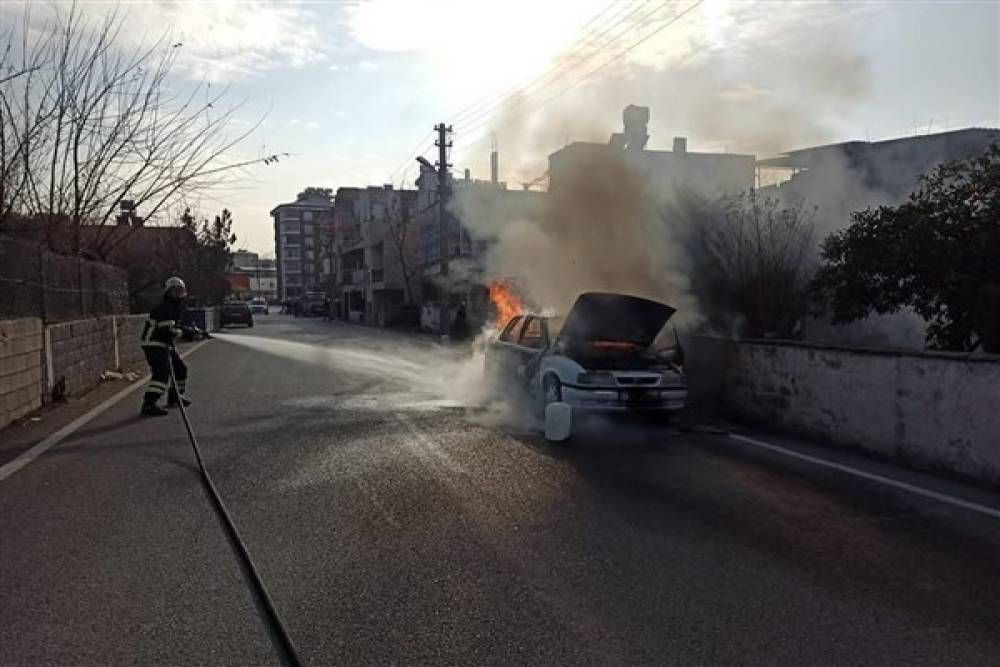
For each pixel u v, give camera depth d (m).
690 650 3.46
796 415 8.66
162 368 9.98
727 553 4.72
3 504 5.71
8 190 13.90
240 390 12.63
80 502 5.78
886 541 4.94
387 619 3.78
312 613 3.84
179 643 3.52
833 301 10.12
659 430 8.91
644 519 5.42
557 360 9.41
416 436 8.45
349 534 5.07
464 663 3.34
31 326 9.96
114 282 16.31
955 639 3.58
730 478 6.61
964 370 6.56
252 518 5.40
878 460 7.31
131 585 4.19
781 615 3.83
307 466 6.99
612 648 3.48
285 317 75.88
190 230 40.66
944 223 8.73
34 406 10.08
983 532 5.11
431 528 5.20
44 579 4.27
